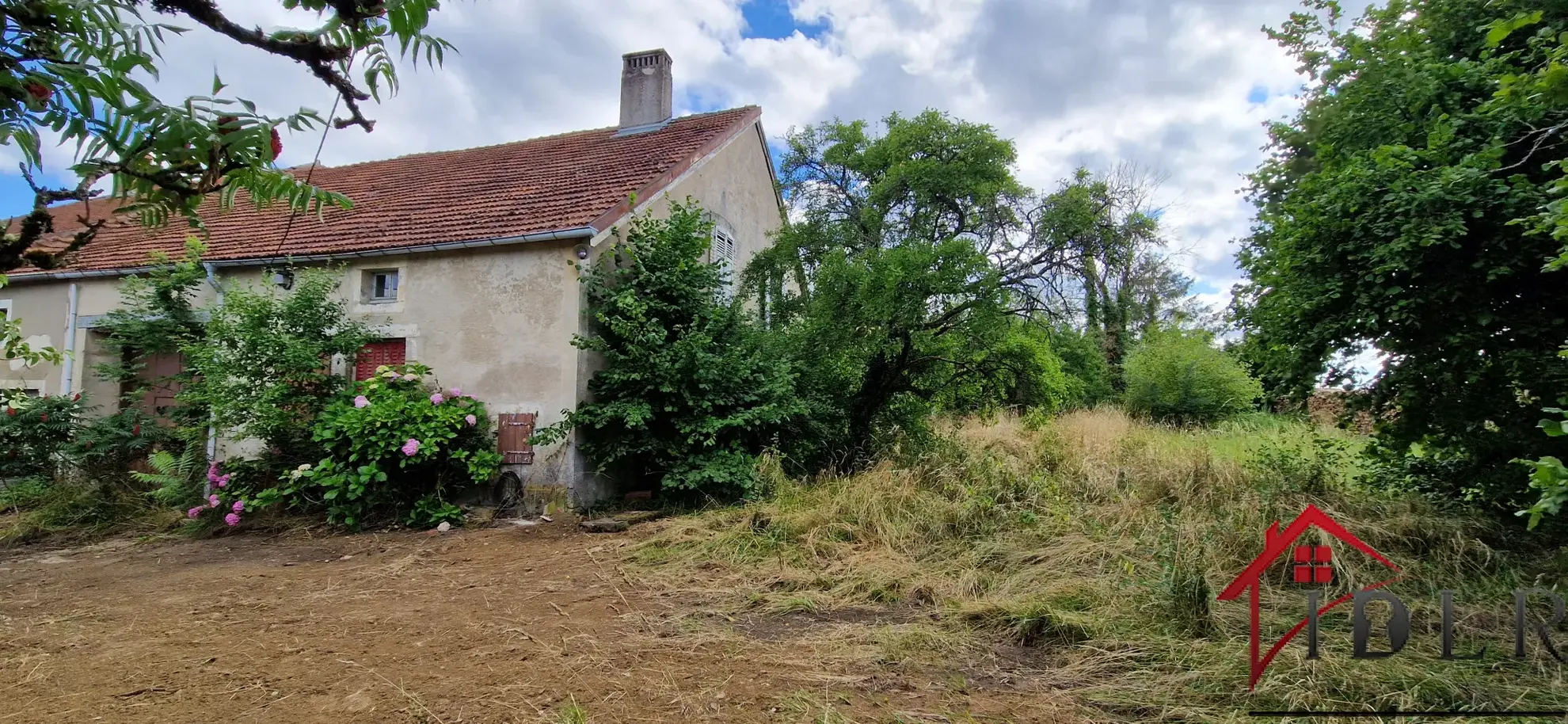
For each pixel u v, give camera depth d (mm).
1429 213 4258
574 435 7633
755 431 8188
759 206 12188
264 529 7113
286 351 7293
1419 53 5066
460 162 12164
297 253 8711
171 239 9953
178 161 1169
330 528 7066
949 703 3080
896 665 3510
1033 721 2910
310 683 3266
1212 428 14062
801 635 3957
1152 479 6641
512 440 7797
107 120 1052
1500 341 4660
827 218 9516
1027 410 9742
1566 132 4062
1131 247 9086
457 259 8281
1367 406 5434
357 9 1307
